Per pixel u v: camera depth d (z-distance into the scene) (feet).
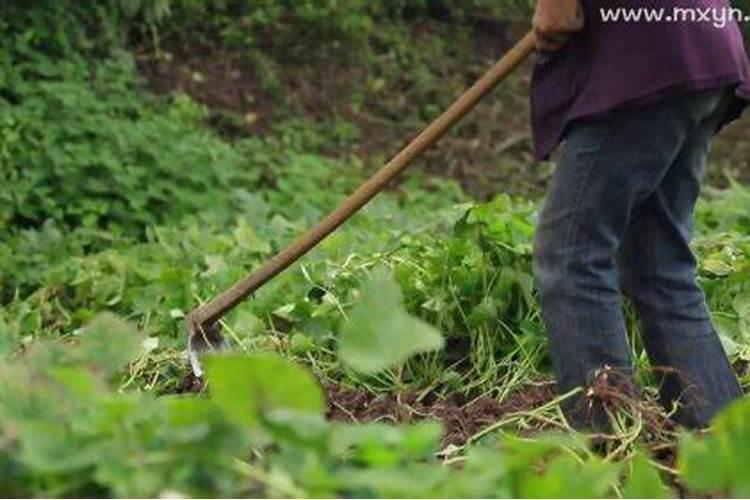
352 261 24.41
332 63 49.44
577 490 10.74
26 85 40.37
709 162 49.06
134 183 38.40
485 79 18.11
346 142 46.83
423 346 10.77
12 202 37.35
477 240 22.79
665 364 17.72
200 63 47.52
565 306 16.93
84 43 43.42
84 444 10.59
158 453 10.66
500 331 22.16
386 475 10.42
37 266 32.71
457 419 19.40
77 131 39.32
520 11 53.47
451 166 46.60
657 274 17.74
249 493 11.00
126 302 26.96
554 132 17.28
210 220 37.78
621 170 16.75
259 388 10.71
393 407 20.30
